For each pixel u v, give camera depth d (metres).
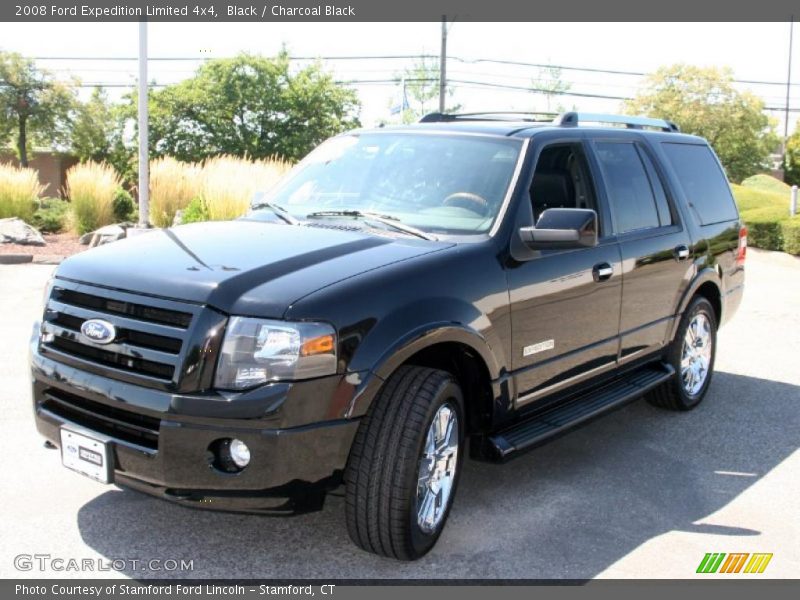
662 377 5.86
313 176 5.10
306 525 4.19
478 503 4.55
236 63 43.06
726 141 51.34
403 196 4.63
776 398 6.93
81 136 44.50
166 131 43.19
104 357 3.57
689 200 6.25
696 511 4.58
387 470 3.55
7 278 11.19
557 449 5.52
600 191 5.18
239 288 3.45
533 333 4.43
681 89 51.66
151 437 3.44
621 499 4.70
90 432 3.57
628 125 6.15
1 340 7.77
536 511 4.48
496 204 4.42
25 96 43.50
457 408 3.96
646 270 5.46
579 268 4.75
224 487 3.34
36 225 17.14
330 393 3.39
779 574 3.89
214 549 3.91
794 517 4.55
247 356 3.33
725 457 5.48
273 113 43.78
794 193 19.92
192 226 4.54
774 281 13.82
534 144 4.73
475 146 4.79
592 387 5.23
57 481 4.58
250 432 3.28
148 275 3.59
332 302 3.44
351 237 4.13
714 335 6.65
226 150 42.97
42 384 3.80
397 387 3.65
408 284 3.72
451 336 3.81
